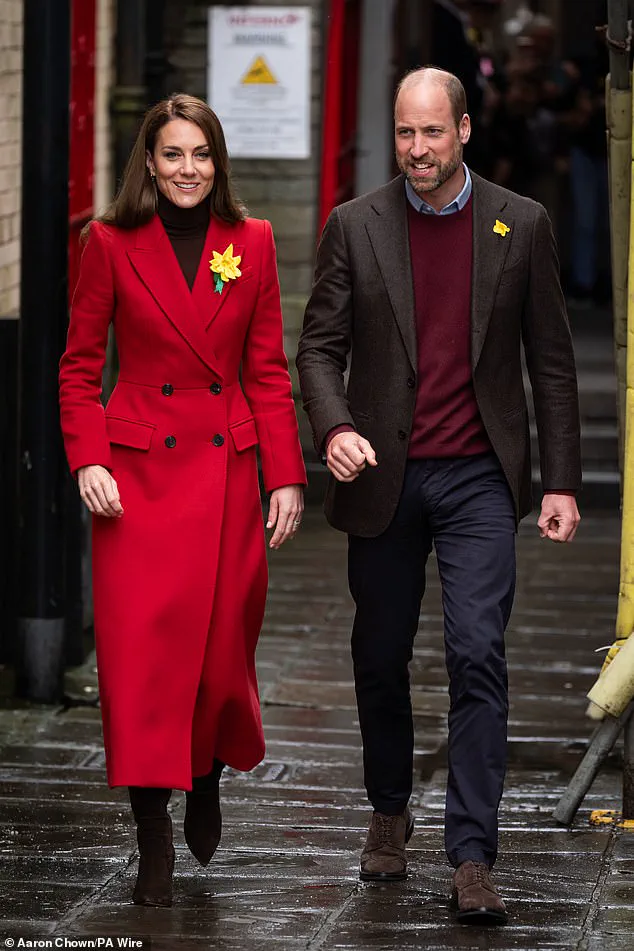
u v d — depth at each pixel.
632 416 19.23
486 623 16.38
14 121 32.22
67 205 24.59
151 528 16.56
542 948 15.44
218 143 16.58
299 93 45.16
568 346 17.33
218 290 16.67
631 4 20.31
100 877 17.44
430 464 16.86
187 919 16.16
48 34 24.05
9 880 17.33
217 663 16.70
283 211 46.06
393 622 17.06
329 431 16.67
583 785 19.64
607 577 34.84
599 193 61.03
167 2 45.03
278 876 17.52
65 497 25.06
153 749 16.30
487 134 62.06
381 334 16.86
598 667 28.00
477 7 62.09
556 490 17.25
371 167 52.97
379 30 52.12
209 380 16.78
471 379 16.80
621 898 16.91
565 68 62.47
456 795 16.25
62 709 24.97
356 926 16.00
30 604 25.02
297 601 32.47
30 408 24.70
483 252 16.73
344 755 22.83
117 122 41.94
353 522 17.03
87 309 16.70
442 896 16.91
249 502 17.03
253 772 21.89
